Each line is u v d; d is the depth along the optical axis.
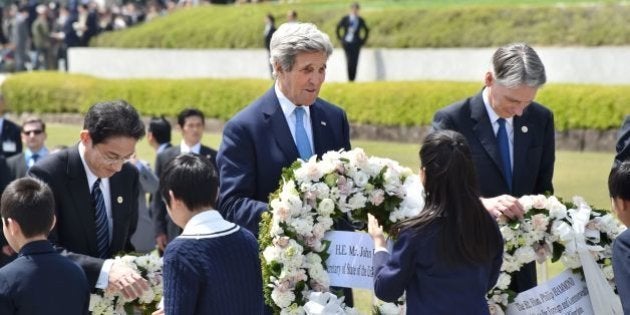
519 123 5.81
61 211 5.55
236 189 5.40
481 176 5.76
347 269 5.20
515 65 5.34
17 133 11.27
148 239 9.09
